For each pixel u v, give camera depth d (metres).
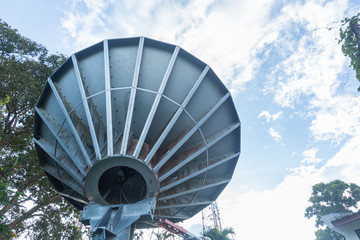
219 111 11.38
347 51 7.45
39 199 19.70
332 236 42.06
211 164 11.30
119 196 10.91
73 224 21.22
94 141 8.92
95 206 8.26
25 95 17.78
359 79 7.42
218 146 11.77
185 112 10.56
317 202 44.41
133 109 9.88
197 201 12.52
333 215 23.23
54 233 19.98
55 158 10.16
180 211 13.36
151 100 10.25
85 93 10.20
